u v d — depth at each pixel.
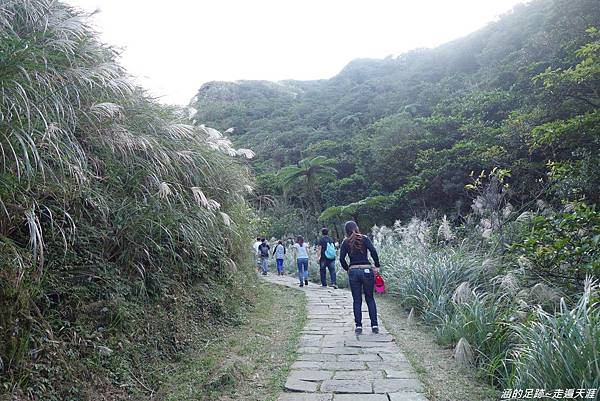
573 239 5.01
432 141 28.59
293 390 3.78
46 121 3.41
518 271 5.69
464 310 5.31
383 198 26.44
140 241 4.40
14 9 4.31
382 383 3.92
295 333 5.98
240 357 4.68
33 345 2.97
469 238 9.20
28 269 3.02
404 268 8.45
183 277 5.38
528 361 3.21
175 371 4.08
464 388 3.82
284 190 32.03
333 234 29.67
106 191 4.41
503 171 8.65
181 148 6.05
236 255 7.48
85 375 3.23
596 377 2.67
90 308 3.65
